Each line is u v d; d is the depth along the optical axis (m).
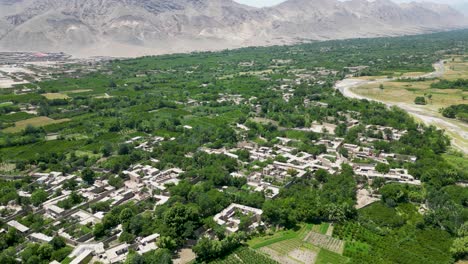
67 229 192.50
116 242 183.00
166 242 171.75
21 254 169.88
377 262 163.75
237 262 167.62
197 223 187.50
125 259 165.38
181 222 182.62
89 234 187.88
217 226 187.62
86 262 165.62
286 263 167.50
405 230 187.75
